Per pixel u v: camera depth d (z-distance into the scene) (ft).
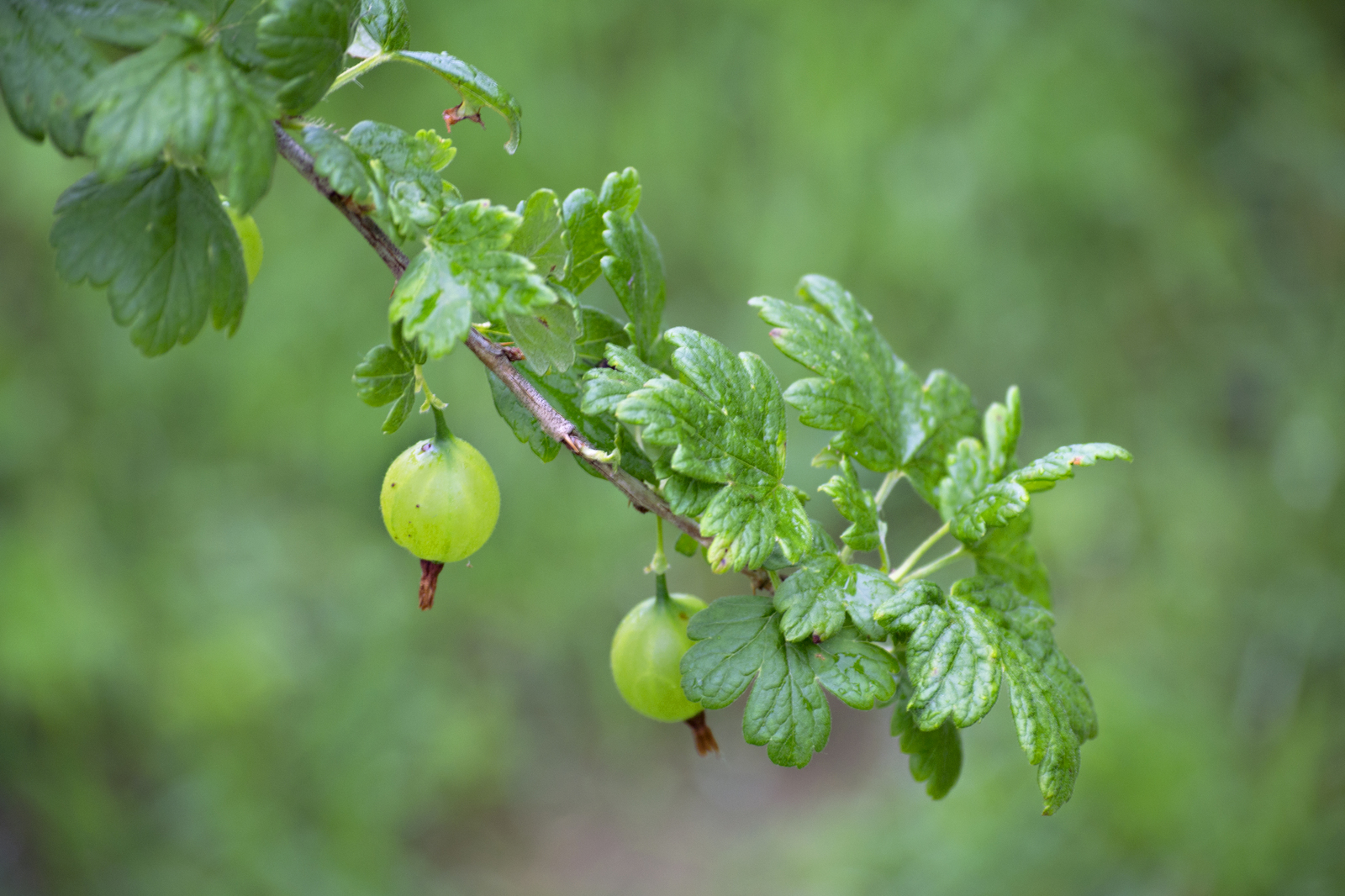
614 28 18.83
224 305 3.25
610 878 20.57
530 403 3.45
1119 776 15.47
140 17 2.81
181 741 17.13
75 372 17.38
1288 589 18.06
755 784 23.29
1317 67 19.45
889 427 4.29
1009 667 3.53
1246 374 20.04
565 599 20.22
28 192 15.93
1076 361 19.49
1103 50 18.65
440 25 17.56
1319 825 14.42
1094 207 18.48
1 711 15.07
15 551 15.21
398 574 19.92
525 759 22.41
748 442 3.46
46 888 14.94
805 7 18.93
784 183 18.93
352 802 17.84
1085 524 19.26
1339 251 19.99
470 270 3.07
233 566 18.08
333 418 17.53
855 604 3.55
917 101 18.70
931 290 18.99
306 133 3.00
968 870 15.53
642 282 3.94
